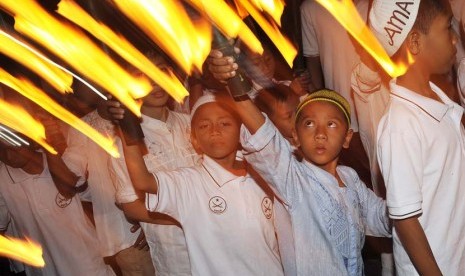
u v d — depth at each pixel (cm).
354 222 258
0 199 331
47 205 328
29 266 338
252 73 315
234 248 266
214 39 219
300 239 252
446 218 244
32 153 325
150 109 299
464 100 295
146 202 260
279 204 263
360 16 335
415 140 239
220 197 267
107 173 321
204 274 266
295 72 346
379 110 334
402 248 248
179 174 267
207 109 267
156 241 291
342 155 384
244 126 247
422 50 243
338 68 368
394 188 239
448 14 242
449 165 244
